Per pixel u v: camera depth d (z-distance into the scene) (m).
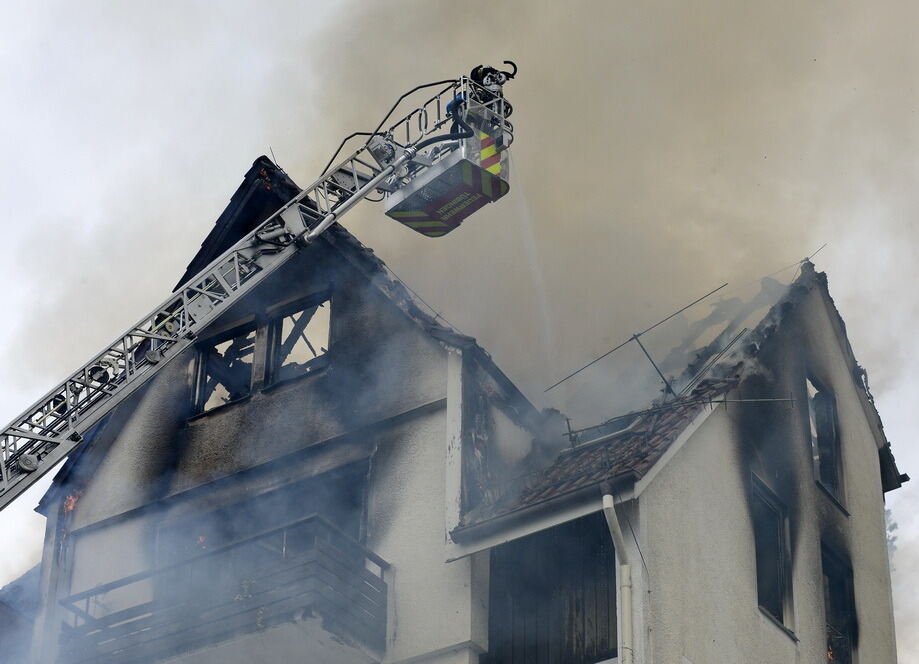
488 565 14.13
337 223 16.08
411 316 15.55
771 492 15.24
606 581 13.33
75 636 14.76
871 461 17.97
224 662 14.18
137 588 16.02
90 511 16.95
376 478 15.03
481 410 14.86
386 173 15.29
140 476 16.78
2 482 13.71
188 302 14.91
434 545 14.28
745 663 13.74
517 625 13.68
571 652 13.24
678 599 13.09
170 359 14.66
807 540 15.57
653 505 13.24
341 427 15.55
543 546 13.91
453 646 13.65
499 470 14.72
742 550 14.39
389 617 14.12
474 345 14.94
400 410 15.21
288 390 16.20
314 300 16.55
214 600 14.09
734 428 14.95
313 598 13.41
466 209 15.27
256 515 15.82
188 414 16.88
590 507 12.91
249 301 16.94
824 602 15.68
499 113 15.09
